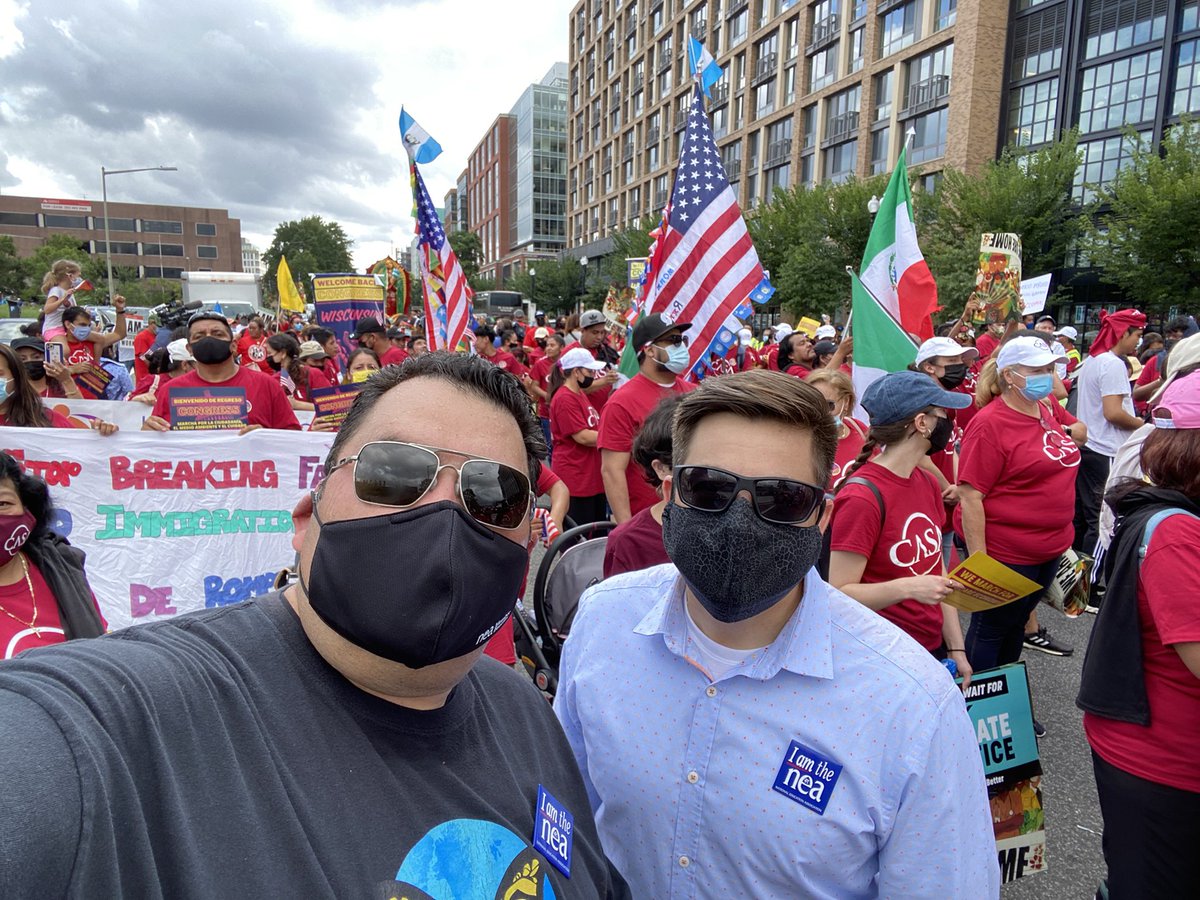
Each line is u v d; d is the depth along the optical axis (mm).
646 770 1430
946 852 1235
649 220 40562
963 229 24422
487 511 986
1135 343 7445
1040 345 3668
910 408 2619
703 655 1452
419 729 949
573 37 78812
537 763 1164
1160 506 2020
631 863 1468
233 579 4066
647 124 60531
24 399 3971
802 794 1291
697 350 5223
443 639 881
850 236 26062
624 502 4277
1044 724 3980
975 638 3957
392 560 886
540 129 90875
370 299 12531
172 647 833
